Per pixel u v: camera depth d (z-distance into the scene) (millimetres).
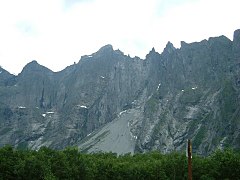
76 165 132500
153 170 138500
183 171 138125
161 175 136750
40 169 118875
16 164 120375
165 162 144125
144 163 146500
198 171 135625
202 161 140000
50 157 133250
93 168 137125
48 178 110500
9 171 118375
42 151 140375
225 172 129875
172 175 138375
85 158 147250
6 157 122375
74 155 138000
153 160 156250
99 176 137500
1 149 126000
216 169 131125
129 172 138750
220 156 137625
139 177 137625
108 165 141500
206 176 129250
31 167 118312
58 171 125875
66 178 125625
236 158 130500
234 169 129250
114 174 138625
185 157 142000
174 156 155375
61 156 130625
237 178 129125
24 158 125500
